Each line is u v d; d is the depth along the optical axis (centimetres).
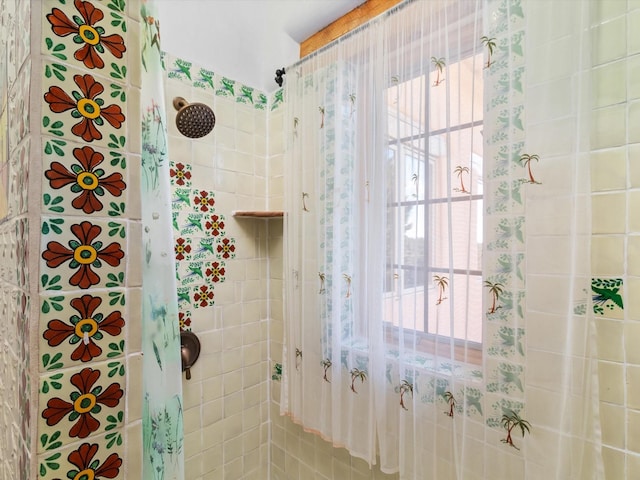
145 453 50
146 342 50
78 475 36
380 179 101
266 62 146
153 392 52
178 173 121
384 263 101
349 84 111
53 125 34
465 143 86
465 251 86
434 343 92
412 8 95
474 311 85
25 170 35
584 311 70
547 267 74
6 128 46
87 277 37
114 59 39
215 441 133
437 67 90
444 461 91
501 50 78
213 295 132
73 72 35
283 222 138
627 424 69
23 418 36
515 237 78
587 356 71
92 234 37
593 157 71
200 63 126
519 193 77
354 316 111
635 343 68
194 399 127
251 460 146
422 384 94
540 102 74
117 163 39
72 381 36
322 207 119
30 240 33
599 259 71
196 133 105
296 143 128
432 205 92
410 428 96
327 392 118
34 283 33
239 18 137
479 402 85
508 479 80
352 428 110
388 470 101
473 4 84
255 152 146
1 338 49
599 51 70
